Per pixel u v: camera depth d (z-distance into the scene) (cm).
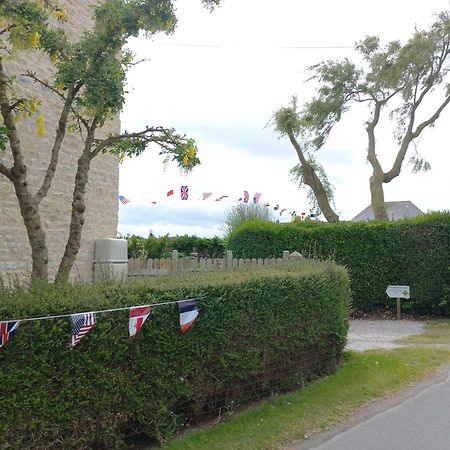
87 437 441
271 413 590
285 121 2228
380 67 2056
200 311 533
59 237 1066
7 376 397
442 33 1952
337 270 807
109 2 646
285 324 658
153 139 687
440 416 606
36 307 414
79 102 653
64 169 1078
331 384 712
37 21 638
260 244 1606
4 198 925
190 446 496
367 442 531
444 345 1020
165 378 500
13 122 620
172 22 659
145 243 2006
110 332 453
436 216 1434
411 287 1436
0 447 395
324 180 2641
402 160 2089
